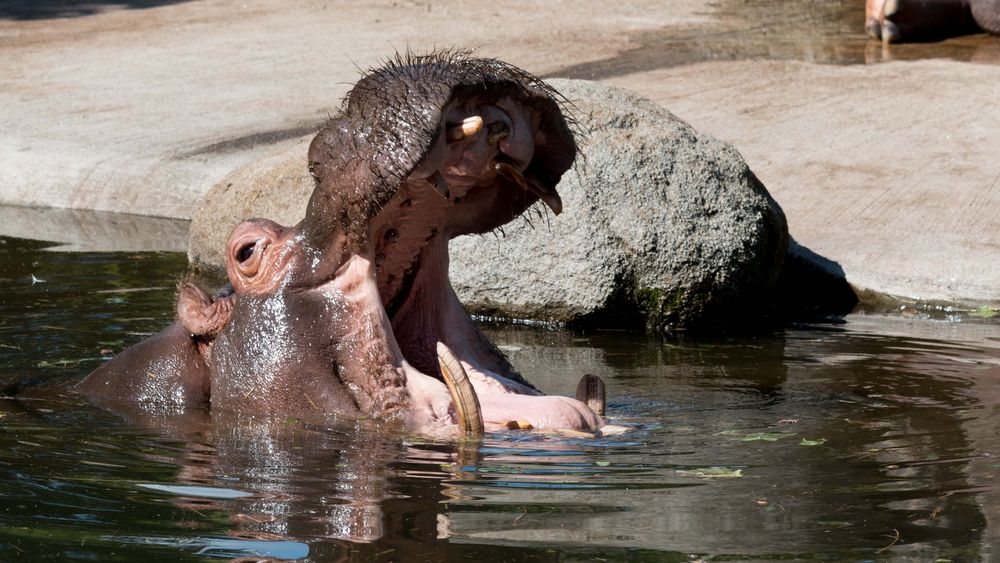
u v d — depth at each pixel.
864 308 28.36
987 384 20.19
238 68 53.09
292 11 66.50
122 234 35.09
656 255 26.64
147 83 50.84
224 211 30.80
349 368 15.32
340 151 14.31
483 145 14.12
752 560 11.27
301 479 13.66
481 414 15.17
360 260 15.19
